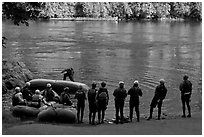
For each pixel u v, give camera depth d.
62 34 64.94
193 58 37.41
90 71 28.11
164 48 46.69
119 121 14.11
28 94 17.17
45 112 14.42
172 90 21.38
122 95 13.52
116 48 46.03
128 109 16.84
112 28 83.56
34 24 91.31
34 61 33.50
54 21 107.31
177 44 51.78
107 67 30.39
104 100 13.70
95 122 14.20
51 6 115.06
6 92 19.88
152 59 36.34
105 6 125.81
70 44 49.75
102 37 61.03
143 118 14.85
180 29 82.88
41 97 16.16
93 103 13.71
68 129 11.93
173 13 133.25
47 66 30.59
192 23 109.56
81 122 14.20
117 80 24.45
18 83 21.06
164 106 17.52
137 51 43.19
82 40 55.44
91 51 42.44
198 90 21.52
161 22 113.94
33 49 43.09
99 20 119.69
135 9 129.75
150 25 97.94
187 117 14.42
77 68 29.64
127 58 36.84
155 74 27.31
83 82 23.61
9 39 53.81
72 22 105.06
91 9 123.31
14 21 17.20
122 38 59.94
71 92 20.55
